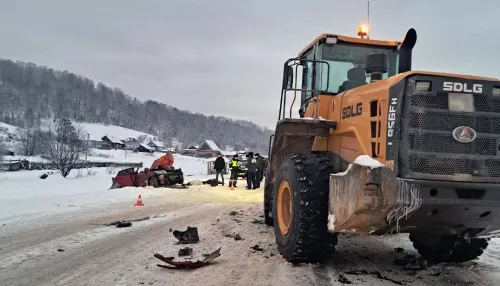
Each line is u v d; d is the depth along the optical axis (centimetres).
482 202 382
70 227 686
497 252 562
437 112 388
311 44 645
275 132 570
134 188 1502
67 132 2936
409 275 442
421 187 374
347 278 418
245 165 2519
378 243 610
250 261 473
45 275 415
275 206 516
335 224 402
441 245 493
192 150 9850
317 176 450
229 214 884
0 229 660
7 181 2098
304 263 459
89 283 389
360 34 638
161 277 408
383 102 417
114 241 579
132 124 16788
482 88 396
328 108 564
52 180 2070
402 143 388
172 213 893
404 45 543
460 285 411
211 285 384
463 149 388
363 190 373
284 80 564
